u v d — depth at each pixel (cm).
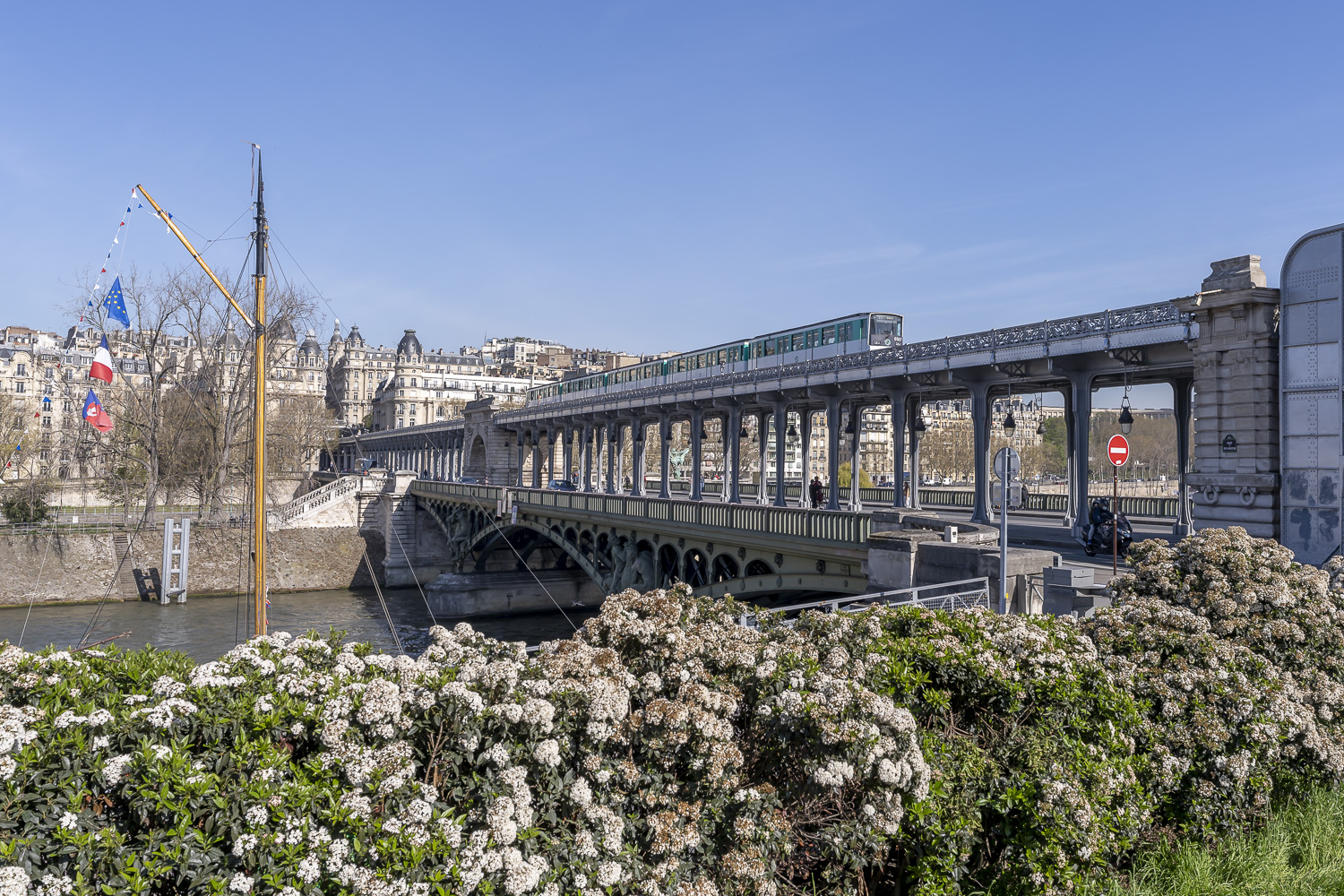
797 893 726
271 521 7100
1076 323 2814
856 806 725
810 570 2580
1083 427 2958
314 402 11369
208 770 521
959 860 722
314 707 583
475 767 609
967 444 13238
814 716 691
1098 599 1562
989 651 858
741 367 5409
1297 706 988
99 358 4291
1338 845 875
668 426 5609
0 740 480
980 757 784
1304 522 2053
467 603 6188
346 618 6003
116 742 525
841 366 3997
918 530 2138
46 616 5706
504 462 8881
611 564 4116
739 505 2922
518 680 686
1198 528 2333
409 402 18662
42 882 446
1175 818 915
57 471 9588
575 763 661
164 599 6141
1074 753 789
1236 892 793
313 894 493
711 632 845
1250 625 1112
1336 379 1991
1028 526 3353
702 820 662
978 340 3231
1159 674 964
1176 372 3103
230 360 8312
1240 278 2236
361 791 538
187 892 487
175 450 7344
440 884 518
